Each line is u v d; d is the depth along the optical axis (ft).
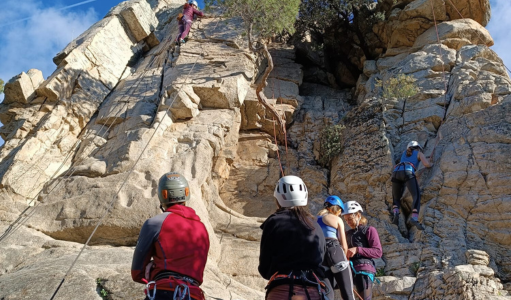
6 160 43.62
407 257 34.91
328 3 61.11
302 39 63.87
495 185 36.24
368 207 40.55
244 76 49.90
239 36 55.47
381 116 45.78
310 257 13.30
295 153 48.34
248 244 36.55
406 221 39.04
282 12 49.62
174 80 49.01
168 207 13.93
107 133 45.85
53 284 25.11
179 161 39.91
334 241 16.94
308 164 47.34
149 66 56.08
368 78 55.98
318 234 13.74
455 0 53.72
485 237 34.94
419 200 35.60
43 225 34.99
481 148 38.22
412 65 50.03
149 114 45.88
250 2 48.67
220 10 60.44
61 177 39.75
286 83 56.08
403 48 55.62
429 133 43.88
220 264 34.96
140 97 48.75
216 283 29.99
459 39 51.49
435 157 40.70
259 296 30.91
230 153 45.73
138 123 44.29
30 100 48.78
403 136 44.65
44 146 44.37
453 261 33.06
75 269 26.21
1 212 37.68
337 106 54.95
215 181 43.88
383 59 55.67
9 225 35.86
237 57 52.42
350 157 44.86
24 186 40.57
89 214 34.83
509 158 36.88
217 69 50.62
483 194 36.32
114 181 37.09
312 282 12.93
